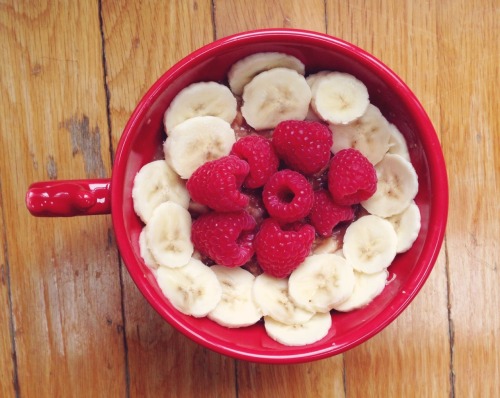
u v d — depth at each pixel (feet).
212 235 1.34
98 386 1.54
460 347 1.57
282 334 1.42
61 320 1.54
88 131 1.52
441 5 1.55
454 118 1.55
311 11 1.53
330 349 1.35
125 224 1.35
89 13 1.52
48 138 1.52
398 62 1.55
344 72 1.42
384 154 1.44
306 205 1.34
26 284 1.54
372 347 1.56
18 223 1.53
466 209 1.56
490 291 1.56
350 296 1.44
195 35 1.52
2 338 1.54
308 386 1.55
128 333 1.54
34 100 1.52
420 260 1.38
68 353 1.54
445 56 1.55
